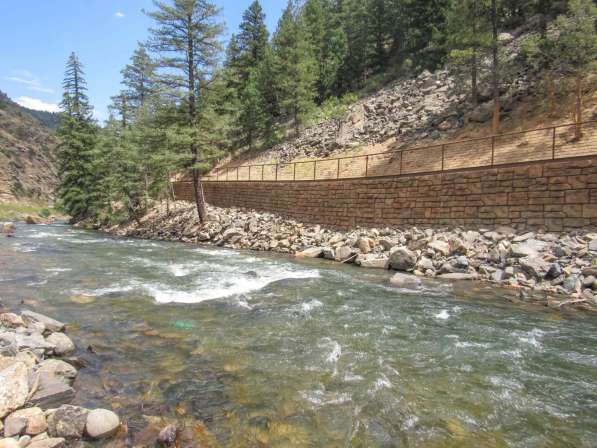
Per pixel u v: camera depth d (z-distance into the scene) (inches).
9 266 517.7
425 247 591.2
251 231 900.6
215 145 1109.1
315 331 281.0
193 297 371.2
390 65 2053.4
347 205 833.5
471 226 621.9
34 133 3651.6
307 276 494.3
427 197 692.7
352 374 210.4
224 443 146.3
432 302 369.7
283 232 863.7
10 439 130.9
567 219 517.3
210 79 1033.5
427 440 153.1
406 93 1465.3
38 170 3122.5
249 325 291.0
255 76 1889.8
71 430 144.6
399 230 705.6
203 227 1023.6
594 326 302.4
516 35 1256.8
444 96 1261.1
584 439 156.6
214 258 651.5
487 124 918.4
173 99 990.4
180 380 197.8
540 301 373.4
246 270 532.1
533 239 513.0
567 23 691.4
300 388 192.9
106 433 146.3
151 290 394.9
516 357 239.6
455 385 200.8
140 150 1251.8
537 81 920.3
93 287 402.3
